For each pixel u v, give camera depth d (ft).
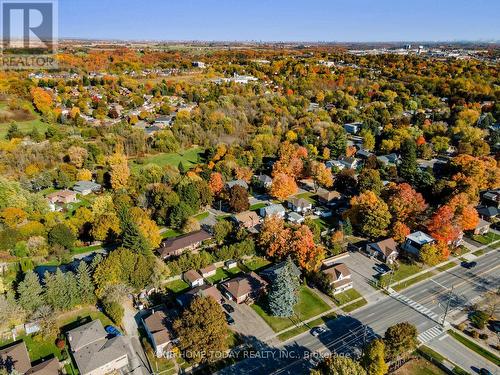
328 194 417.69
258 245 321.32
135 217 330.75
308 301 270.46
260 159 516.73
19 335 232.73
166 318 239.71
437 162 540.52
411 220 347.15
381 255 320.09
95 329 226.99
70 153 475.31
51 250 305.12
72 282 249.75
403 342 213.05
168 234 352.28
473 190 392.47
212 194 402.52
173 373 211.20
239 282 270.26
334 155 558.97
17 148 473.26
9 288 256.52
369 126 640.99
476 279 297.94
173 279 287.89
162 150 557.33
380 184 410.11
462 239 353.10
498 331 246.68
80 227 334.03
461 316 258.98
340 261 315.99
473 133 577.84
